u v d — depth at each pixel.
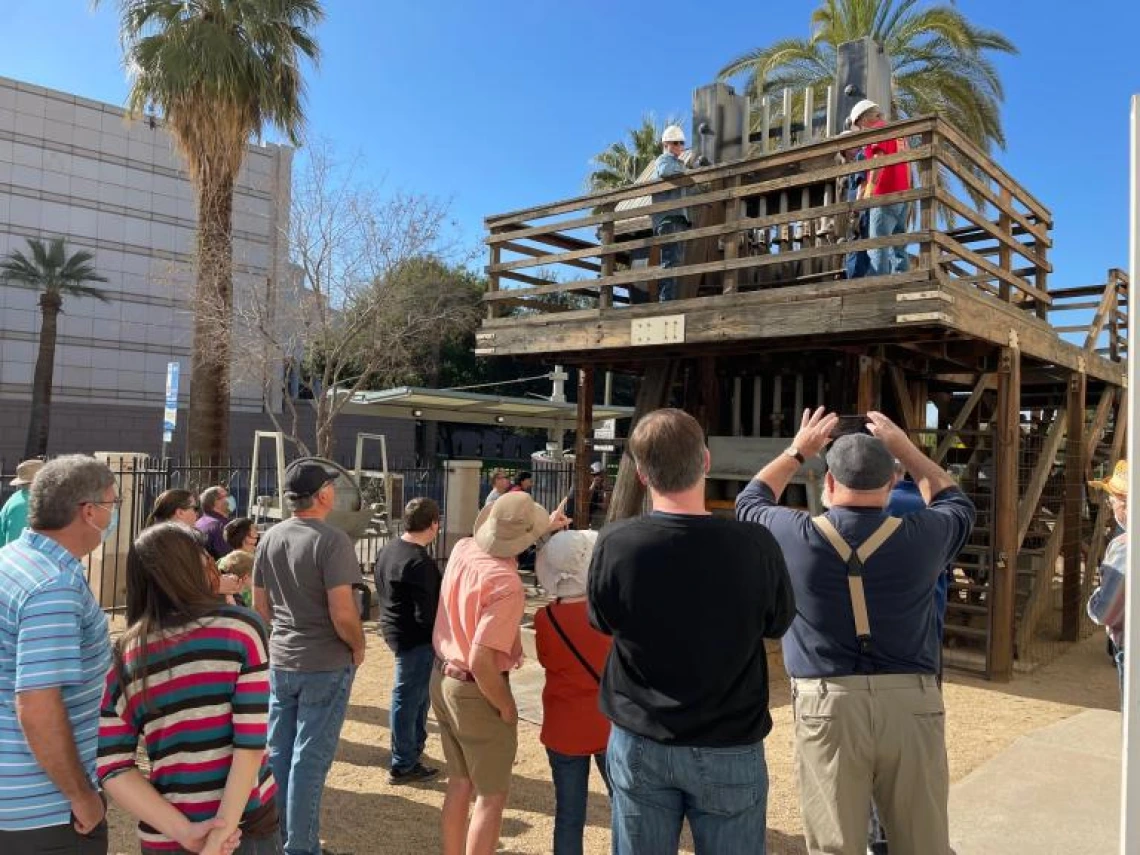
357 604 3.60
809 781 2.62
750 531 2.23
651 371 9.07
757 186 6.82
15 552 2.33
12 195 33.25
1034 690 6.81
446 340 32.41
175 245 37.19
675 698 2.14
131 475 9.80
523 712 5.94
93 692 2.39
